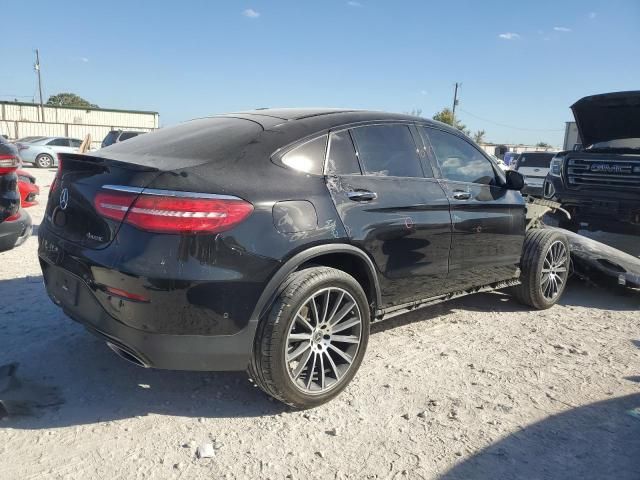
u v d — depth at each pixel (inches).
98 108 1956.2
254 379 125.5
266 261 118.7
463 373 151.5
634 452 116.6
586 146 337.7
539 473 108.9
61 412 125.6
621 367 158.6
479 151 186.2
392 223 144.6
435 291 164.7
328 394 131.4
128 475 104.8
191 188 113.8
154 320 112.0
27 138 1072.2
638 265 225.5
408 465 110.2
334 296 131.9
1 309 185.8
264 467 108.3
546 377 150.5
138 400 132.4
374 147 150.4
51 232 135.0
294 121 140.3
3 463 106.6
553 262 210.1
